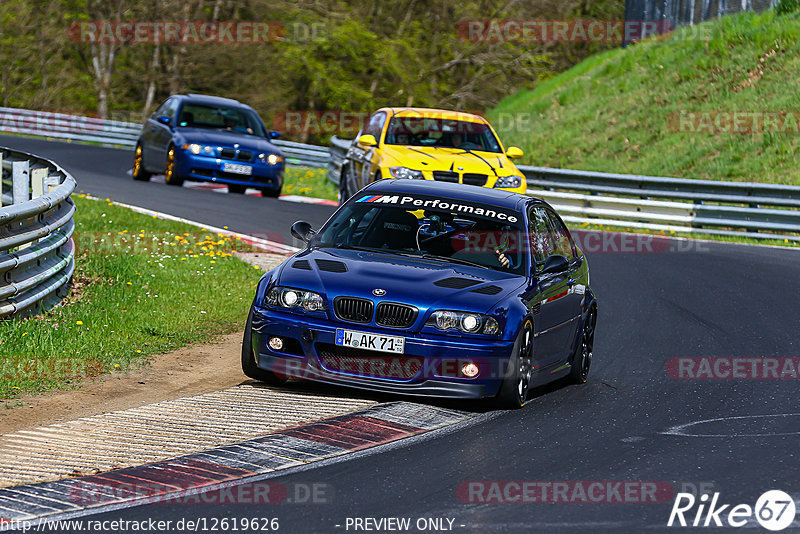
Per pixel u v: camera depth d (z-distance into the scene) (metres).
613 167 99.19
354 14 178.62
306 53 174.88
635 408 29.55
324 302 28.08
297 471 21.92
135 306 38.47
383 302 27.81
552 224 34.91
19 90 178.50
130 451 23.12
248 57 177.62
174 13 176.88
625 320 43.28
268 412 26.73
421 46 182.38
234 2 177.00
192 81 178.50
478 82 182.38
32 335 32.25
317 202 78.88
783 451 25.02
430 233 31.55
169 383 30.31
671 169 94.31
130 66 185.62
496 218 32.25
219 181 76.44
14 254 33.41
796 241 68.94
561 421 27.53
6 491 20.11
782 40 107.38
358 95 174.50
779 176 86.25
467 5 181.50
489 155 59.56
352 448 23.80
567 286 32.66
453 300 28.00
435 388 27.66
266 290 29.11
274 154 77.75
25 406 26.95
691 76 109.56
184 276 44.94
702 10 124.75
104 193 69.88
